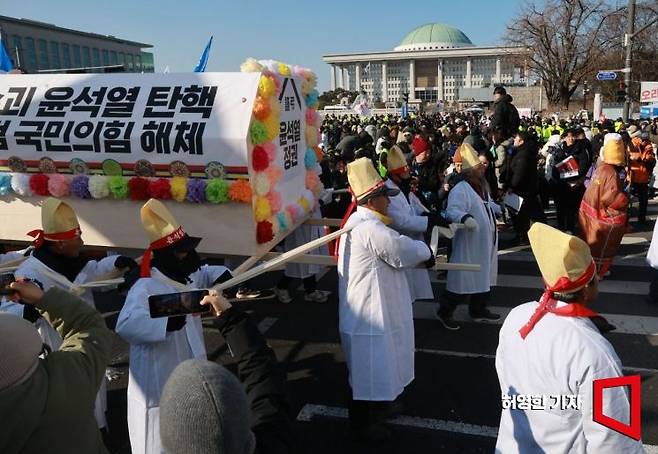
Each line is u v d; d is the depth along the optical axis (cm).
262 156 420
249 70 445
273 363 204
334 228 601
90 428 194
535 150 867
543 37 4175
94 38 6788
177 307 231
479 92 6306
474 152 536
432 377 477
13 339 171
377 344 358
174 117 423
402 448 383
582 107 4478
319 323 602
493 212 555
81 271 366
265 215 428
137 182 423
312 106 566
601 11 4031
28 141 448
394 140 1381
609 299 645
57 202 346
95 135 432
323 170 793
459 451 378
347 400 446
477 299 583
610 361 199
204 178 416
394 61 11294
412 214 499
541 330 213
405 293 378
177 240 301
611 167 664
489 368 489
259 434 175
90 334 217
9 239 474
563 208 917
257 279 762
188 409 126
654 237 610
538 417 212
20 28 5756
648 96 2662
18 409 170
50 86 468
